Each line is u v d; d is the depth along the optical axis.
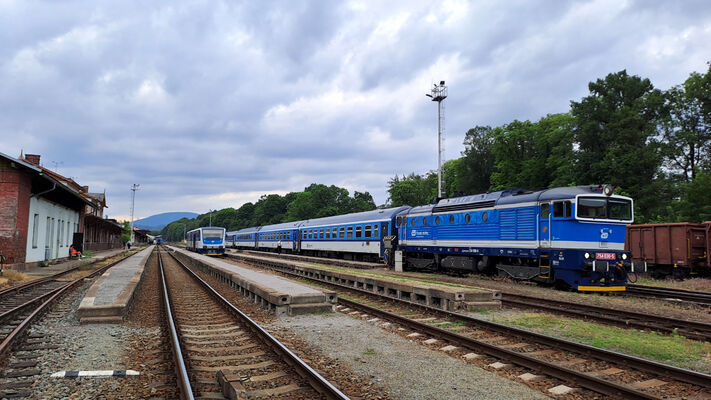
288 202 114.88
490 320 10.20
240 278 15.58
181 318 10.58
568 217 14.59
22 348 7.33
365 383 5.92
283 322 10.07
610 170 32.84
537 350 7.63
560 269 14.98
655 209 31.98
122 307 9.88
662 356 7.22
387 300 13.35
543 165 44.78
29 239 22.98
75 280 18.12
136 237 138.38
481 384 5.97
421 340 8.37
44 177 21.41
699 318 10.55
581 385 5.78
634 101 33.72
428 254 22.59
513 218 16.83
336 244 32.62
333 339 8.44
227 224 148.62
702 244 19.91
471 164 57.41
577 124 37.22
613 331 9.02
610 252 14.49
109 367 6.40
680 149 37.66
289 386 5.71
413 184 65.62
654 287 16.28
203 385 5.65
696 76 33.56
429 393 5.62
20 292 14.61
